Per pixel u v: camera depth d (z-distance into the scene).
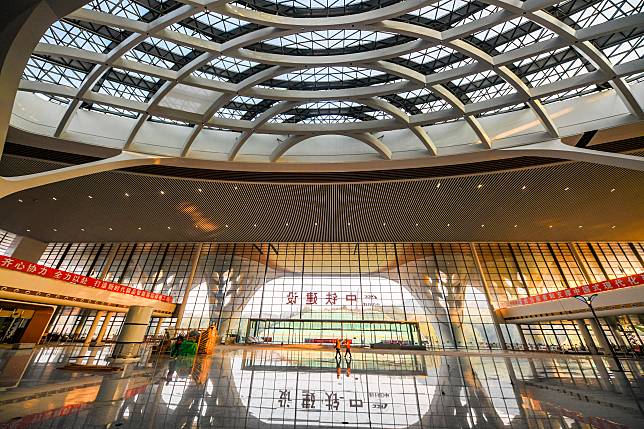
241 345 27.20
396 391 7.48
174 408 5.48
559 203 23.98
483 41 15.46
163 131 21.14
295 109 20.97
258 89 16.64
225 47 13.64
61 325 29.20
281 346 26.80
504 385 8.38
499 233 29.72
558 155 17.12
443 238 31.12
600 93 17.81
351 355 18.91
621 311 17.33
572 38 12.70
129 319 14.88
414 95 19.42
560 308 21.72
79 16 11.51
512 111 20.02
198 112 18.80
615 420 4.96
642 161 14.45
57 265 32.97
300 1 13.49
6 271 14.70
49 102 18.81
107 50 16.17
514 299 29.31
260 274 32.53
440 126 21.45
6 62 6.89
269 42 15.46
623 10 13.53
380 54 14.13
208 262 33.22
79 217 27.66
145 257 33.66
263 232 30.42
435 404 6.18
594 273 30.06
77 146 18.62
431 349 27.58
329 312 30.44
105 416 4.81
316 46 15.81
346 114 21.55
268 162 20.64
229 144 21.77
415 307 30.03
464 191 23.05
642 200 23.30
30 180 15.34
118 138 19.66
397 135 21.89
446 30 13.54
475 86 18.42
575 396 6.88
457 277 31.00
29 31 6.53
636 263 30.34
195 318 30.36
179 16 11.87
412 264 32.12
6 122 8.25
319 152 21.81
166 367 11.02
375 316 29.91
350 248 33.44
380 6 13.48
